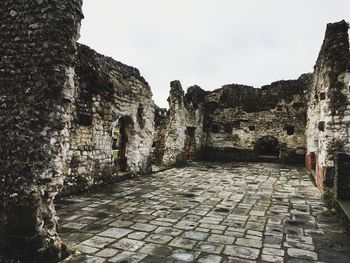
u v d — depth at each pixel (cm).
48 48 438
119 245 488
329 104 830
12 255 409
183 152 1639
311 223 612
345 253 468
